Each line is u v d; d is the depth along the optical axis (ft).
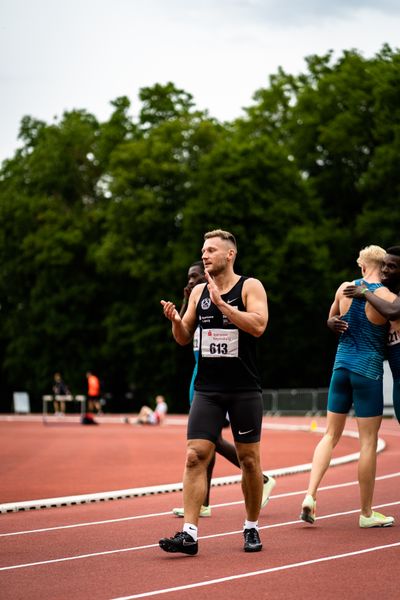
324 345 229.45
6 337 277.64
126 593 28.76
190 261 223.30
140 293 239.30
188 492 35.17
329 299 221.87
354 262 230.48
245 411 35.83
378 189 227.81
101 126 266.16
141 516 46.83
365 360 41.09
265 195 220.02
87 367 257.96
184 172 236.43
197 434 35.55
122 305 245.45
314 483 40.78
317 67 255.91
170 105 253.85
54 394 261.85
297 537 38.78
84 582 30.66
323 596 27.76
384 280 41.81
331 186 242.99
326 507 48.32
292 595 27.96
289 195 225.56
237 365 35.83
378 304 39.83
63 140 265.95
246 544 35.99
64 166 265.13
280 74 258.57
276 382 235.61
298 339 224.74
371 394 40.98
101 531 41.88
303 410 204.03
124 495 55.42
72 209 264.31
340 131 230.07
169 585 29.81
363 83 237.45
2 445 109.91
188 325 37.14
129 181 235.81
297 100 243.19
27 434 141.28
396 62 233.96
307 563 33.01
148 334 235.40
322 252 217.97
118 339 243.81
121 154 237.25
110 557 35.24
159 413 186.80
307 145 243.81
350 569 31.76
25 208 263.49
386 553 34.58
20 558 35.22
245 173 220.84
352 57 242.99
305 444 108.99
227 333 35.73
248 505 36.40
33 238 257.55
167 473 71.00
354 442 110.32
